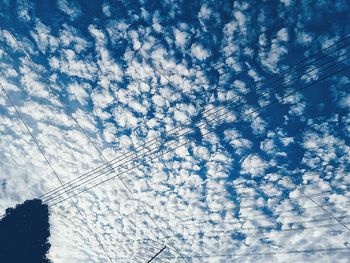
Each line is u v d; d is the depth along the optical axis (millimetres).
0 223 17969
